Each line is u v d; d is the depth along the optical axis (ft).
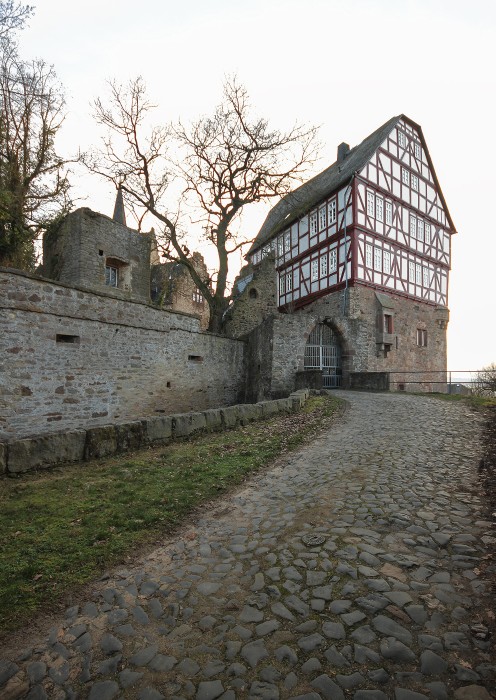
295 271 92.68
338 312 76.54
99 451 23.40
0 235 49.42
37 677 7.88
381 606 9.35
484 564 10.98
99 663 8.19
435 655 7.82
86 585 11.00
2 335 25.88
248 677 7.61
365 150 83.97
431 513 14.35
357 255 72.69
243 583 10.80
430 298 90.84
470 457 21.22
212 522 15.03
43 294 28.50
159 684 7.58
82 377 31.68
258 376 60.59
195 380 47.80
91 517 15.16
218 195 71.20
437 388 90.99
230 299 73.26
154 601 10.21
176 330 43.86
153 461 22.86
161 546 13.26
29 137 59.93
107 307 34.09
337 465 20.85
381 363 75.72
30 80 56.75
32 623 9.45
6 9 45.16
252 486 18.99
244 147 66.80
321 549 12.18
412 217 86.74
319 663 7.81
